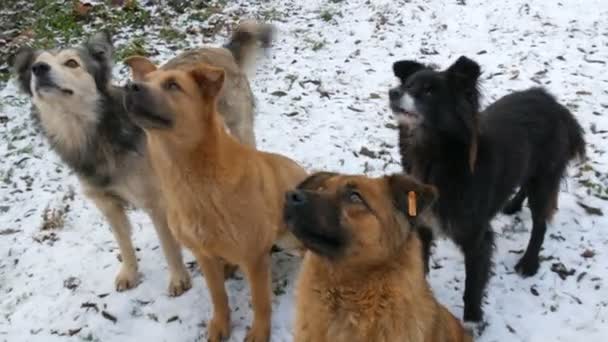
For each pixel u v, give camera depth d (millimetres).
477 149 2729
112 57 2965
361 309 2385
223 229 2627
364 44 4695
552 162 2977
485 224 2783
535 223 2988
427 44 4680
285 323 2844
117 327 2838
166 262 3086
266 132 3729
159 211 2881
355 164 3504
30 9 5156
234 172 2598
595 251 3059
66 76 2793
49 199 3375
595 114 3770
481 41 4703
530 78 4105
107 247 3148
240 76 3395
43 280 3006
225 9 5418
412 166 2840
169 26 4961
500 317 2852
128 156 2840
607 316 2826
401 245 2365
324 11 5387
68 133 2852
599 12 5184
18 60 2969
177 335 2816
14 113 3896
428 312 2420
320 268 2395
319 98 4004
